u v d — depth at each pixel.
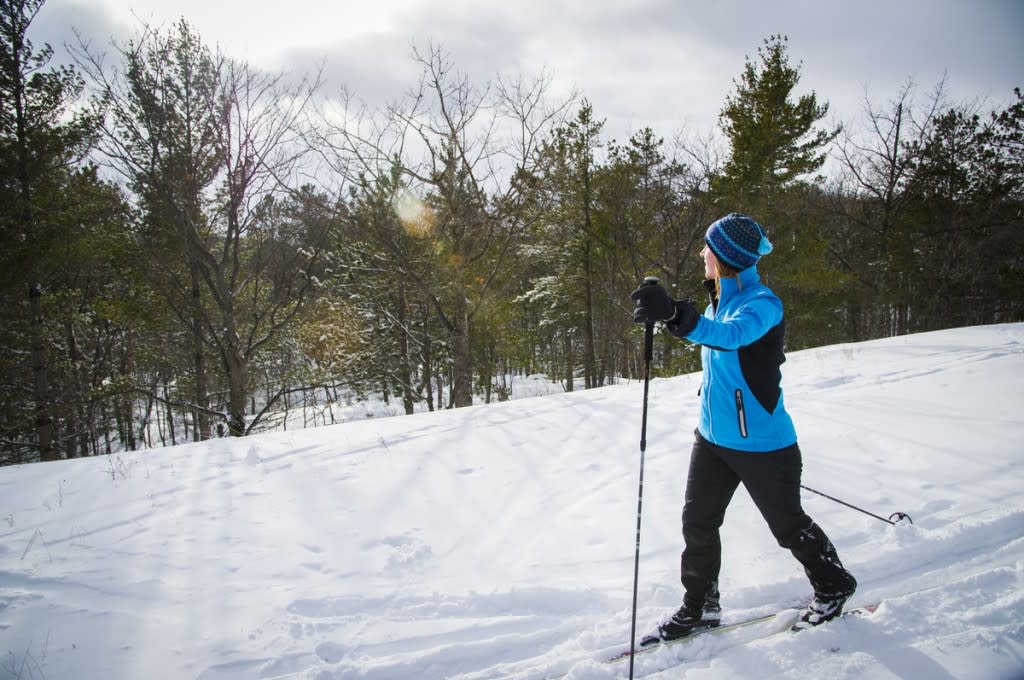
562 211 18.45
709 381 2.33
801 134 19.38
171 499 4.54
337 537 3.73
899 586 2.60
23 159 12.16
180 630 2.67
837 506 3.51
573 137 17.66
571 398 7.77
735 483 2.40
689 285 20.86
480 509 4.10
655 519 3.67
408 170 13.41
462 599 2.85
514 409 7.27
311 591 3.01
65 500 4.62
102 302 15.30
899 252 23.33
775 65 18.62
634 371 28.59
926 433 4.60
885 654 2.13
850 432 4.85
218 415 15.11
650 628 2.49
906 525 3.09
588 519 3.78
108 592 3.05
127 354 20.73
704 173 19.91
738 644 2.32
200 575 3.24
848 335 26.02
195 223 14.91
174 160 13.98
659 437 5.50
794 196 19.48
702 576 2.40
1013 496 3.37
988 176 22.47
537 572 3.13
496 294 16.25
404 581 3.12
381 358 21.36
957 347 8.51
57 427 17.28
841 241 25.86
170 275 14.57
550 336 29.62
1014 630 2.20
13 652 2.51
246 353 15.59
